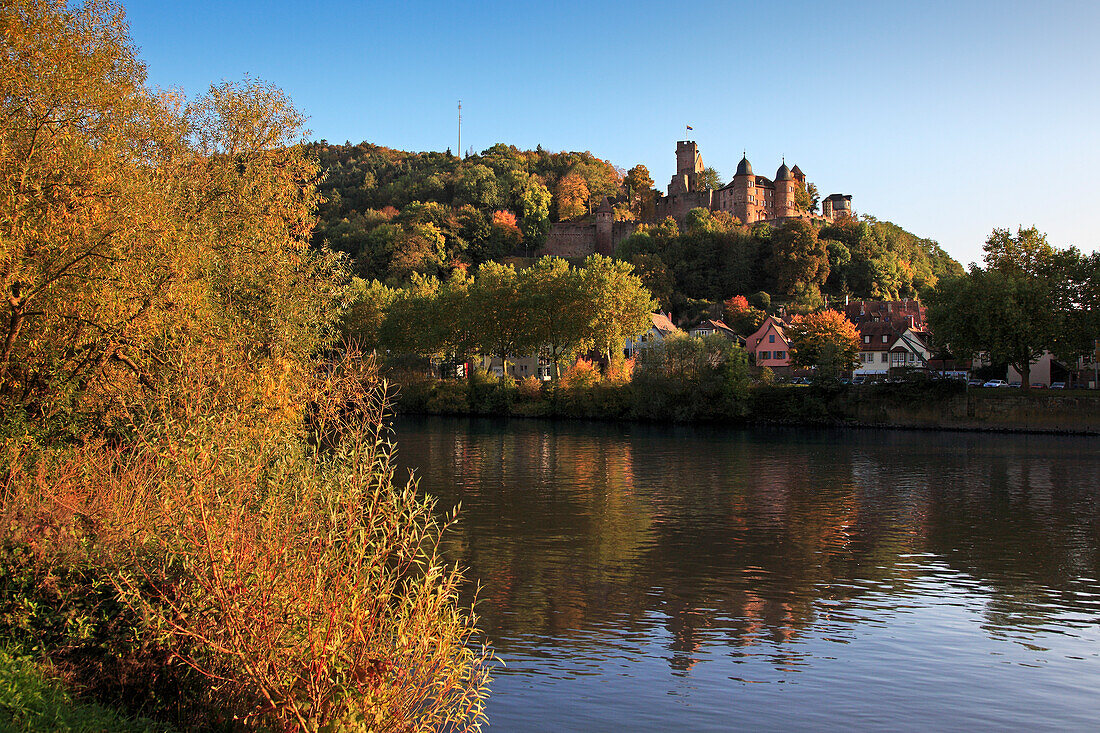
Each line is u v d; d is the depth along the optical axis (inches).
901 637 780.6
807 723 597.6
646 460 2075.5
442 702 448.1
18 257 657.6
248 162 961.5
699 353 3275.1
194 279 768.9
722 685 661.3
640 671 685.3
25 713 399.9
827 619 830.5
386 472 473.4
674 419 3230.8
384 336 3969.0
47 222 689.6
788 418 3132.4
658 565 1027.3
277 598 426.6
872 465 2001.7
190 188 893.2
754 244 6845.5
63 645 473.7
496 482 1691.7
